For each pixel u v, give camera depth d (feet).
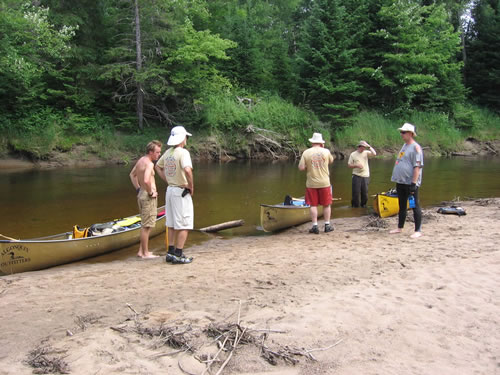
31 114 65.92
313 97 86.28
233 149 75.72
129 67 67.72
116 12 72.38
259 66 90.89
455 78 96.94
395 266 16.10
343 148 80.59
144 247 20.61
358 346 9.39
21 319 11.58
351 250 19.31
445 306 11.78
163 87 68.03
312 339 9.64
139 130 72.49
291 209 26.22
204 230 26.11
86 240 20.20
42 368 8.43
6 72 57.82
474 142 92.68
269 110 80.79
